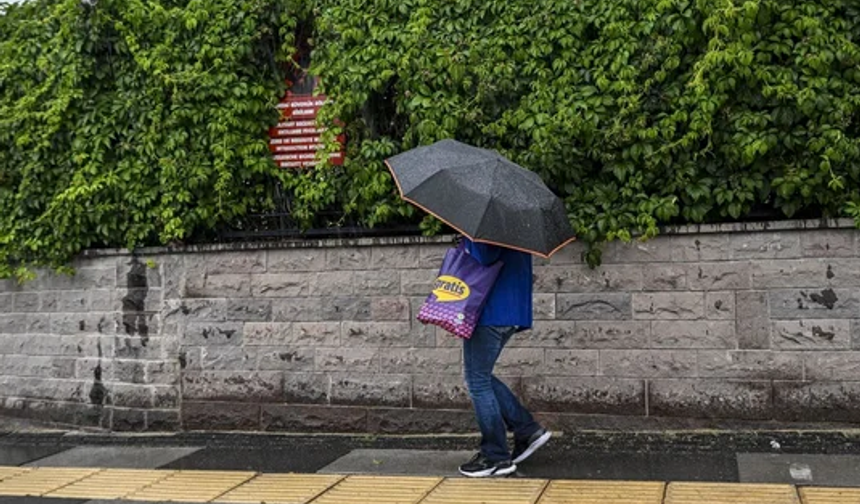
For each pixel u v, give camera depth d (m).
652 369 6.85
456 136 7.29
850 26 6.52
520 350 7.11
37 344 8.78
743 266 6.68
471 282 5.74
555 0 7.14
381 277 7.51
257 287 7.85
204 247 8.00
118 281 8.31
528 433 6.12
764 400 6.63
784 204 6.59
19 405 8.85
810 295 6.54
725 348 6.70
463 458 6.57
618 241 6.93
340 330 7.61
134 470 6.67
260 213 8.09
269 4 7.91
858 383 6.46
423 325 7.39
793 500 5.17
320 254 7.68
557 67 7.09
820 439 6.36
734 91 6.61
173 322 8.09
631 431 6.88
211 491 5.97
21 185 8.55
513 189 5.62
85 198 8.28
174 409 8.05
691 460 6.11
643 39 6.91
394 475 6.17
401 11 7.50
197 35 8.05
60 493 6.09
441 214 5.55
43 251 8.55
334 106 7.58
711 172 6.75
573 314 7.02
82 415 8.45
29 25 8.74
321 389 7.64
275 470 6.48
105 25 8.32
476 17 7.35
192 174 7.94
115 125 8.27
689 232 6.75
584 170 7.02
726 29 6.48
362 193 7.50
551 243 5.60
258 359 7.82
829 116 6.39
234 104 7.89
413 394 7.40
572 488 5.62
